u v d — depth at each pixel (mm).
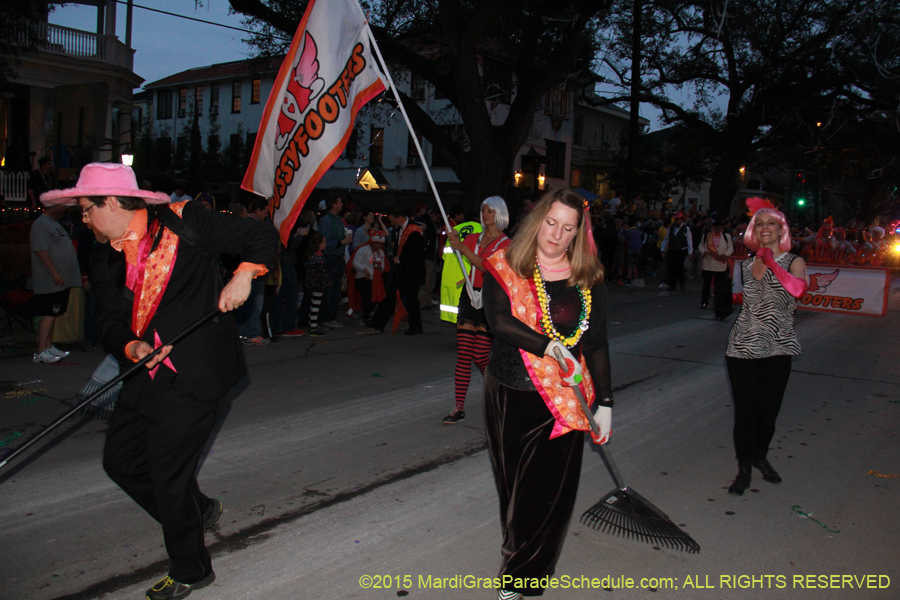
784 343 4105
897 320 11688
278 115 5051
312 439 4812
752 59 23812
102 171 2479
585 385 2656
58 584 2832
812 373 7500
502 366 2637
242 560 3082
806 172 33406
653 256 19781
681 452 4812
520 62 15562
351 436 4906
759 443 4266
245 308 8156
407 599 2811
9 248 7793
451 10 14328
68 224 8445
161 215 2631
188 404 2570
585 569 3111
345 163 32438
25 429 4758
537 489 2547
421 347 8344
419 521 3549
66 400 5449
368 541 3312
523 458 2570
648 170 36188
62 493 3768
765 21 21656
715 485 4195
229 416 5293
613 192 40375
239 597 2777
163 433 2551
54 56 19266
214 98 38125
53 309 6605
